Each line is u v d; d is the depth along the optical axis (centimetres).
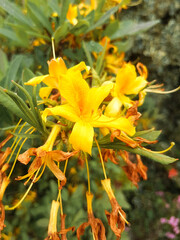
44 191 26
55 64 12
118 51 23
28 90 15
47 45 19
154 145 55
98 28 21
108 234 28
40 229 28
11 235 26
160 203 55
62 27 17
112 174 32
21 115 12
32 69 21
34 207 26
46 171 23
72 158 23
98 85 15
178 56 52
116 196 30
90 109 12
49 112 11
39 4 20
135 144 12
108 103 14
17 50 25
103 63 21
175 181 58
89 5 22
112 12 18
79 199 27
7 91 11
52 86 12
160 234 52
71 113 12
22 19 18
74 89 11
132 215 51
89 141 11
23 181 20
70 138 11
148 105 31
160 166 58
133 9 47
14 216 26
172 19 50
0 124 16
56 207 12
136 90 14
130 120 12
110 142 12
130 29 22
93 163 28
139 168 15
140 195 55
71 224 25
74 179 27
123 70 14
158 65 52
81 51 18
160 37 51
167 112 57
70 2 18
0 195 12
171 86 55
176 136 57
